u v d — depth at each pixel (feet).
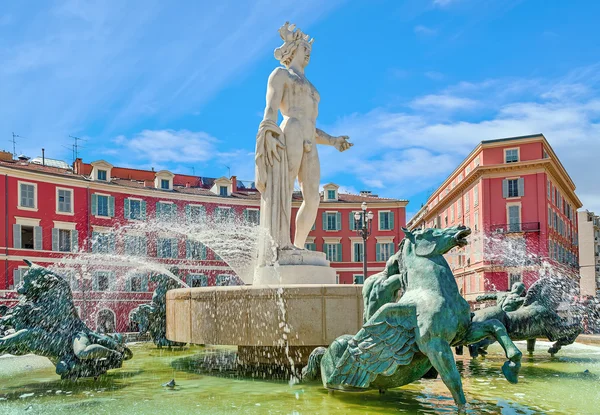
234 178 155.53
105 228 128.88
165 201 139.13
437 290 16.16
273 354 24.25
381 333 16.28
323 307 22.02
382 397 17.63
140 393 19.38
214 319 23.45
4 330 22.38
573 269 163.73
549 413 15.71
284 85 28.94
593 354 31.55
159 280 38.37
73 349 22.15
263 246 27.45
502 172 149.89
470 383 21.13
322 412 15.67
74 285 93.50
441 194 204.54
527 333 27.55
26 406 17.44
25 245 118.21
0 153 123.54
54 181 123.03
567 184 172.04
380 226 173.27
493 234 148.25
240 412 15.89
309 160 29.53
